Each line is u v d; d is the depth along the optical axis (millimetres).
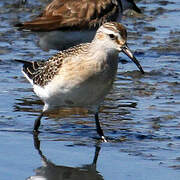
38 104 13922
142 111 13531
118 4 18391
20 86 15203
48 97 12031
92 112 13180
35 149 11242
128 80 15953
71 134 12164
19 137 11875
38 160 10703
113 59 11500
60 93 11727
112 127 12555
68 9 17547
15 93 14633
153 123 12758
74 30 17344
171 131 12297
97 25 17672
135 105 13953
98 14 17734
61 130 12367
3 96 14375
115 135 12109
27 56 17672
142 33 20484
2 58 17375
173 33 20484
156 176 10016
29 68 13039
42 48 17734
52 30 17031
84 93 11570
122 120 12977
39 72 12430
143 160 10750
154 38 19906
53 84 11734
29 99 14242
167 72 16578
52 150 11234
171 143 11641
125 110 13602
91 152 11172
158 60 17703
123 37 11359
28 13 22406
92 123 12836
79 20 17344
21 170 10242
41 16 17922
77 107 12492
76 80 11453
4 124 12539
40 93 12273
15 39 19375
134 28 21047
